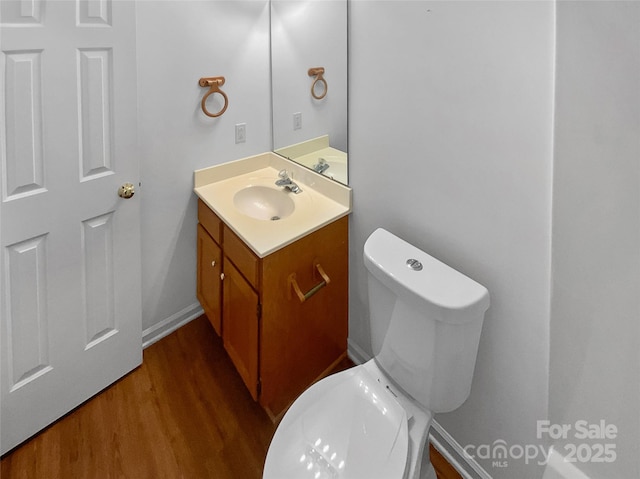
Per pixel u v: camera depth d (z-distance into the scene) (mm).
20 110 1244
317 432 1143
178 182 1906
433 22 1159
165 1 1641
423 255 1261
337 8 1519
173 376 1867
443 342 1084
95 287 1617
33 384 1497
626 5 722
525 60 955
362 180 1597
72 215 1461
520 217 1054
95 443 1539
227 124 1989
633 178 774
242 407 1722
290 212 1795
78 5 1294
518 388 1175
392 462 1048
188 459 1501
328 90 1664
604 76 789
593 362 950
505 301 1149
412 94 1287
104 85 1428
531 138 983
